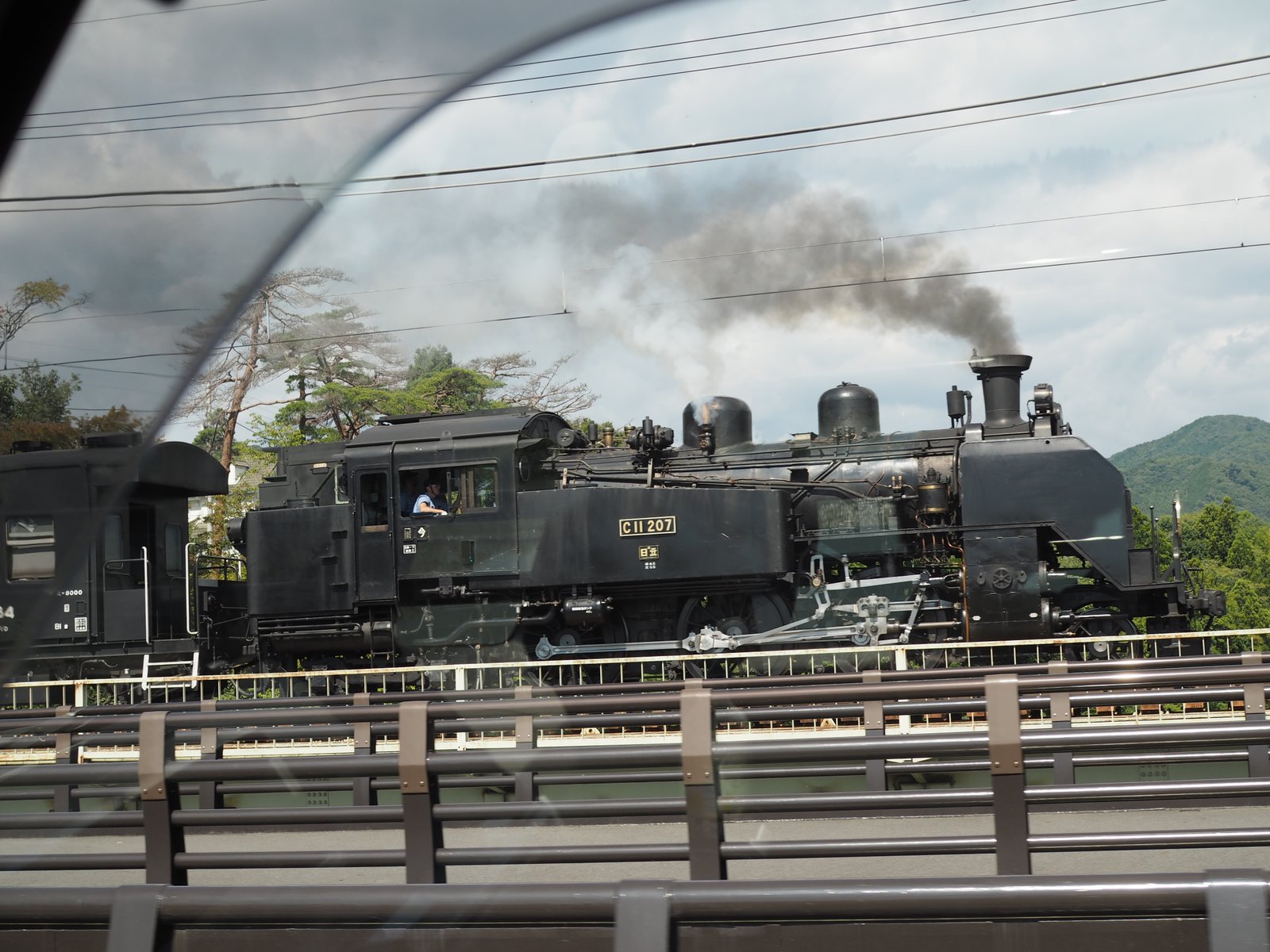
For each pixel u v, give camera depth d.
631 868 6.57
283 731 6.96
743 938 3.66
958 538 12.85
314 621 14.02
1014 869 4.11
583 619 13.16
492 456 13.55
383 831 7.51
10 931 4.10
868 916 3.55
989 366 13.34
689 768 4.27
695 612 13.38
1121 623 12.41
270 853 4.50
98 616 14.32
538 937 3.79
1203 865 5.82
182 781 4.56
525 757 4.35
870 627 12.42
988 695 4.17
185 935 3.99
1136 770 8.02
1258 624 42.31
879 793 4.18
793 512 13.20
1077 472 12.41
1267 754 6.74
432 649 13.89
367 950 3.86
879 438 13.41
